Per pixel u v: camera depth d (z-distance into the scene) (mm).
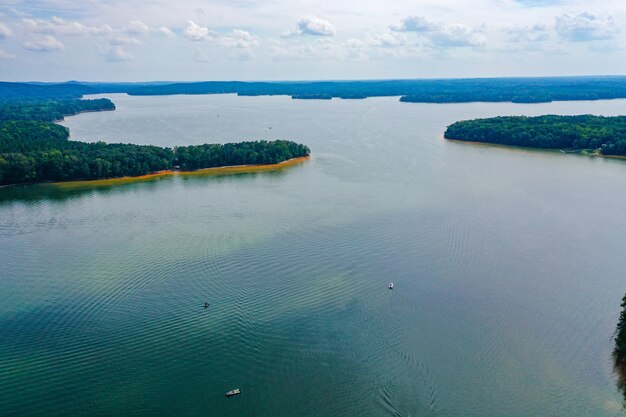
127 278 118000
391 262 123438
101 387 82062
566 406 76500
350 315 100750
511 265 121125
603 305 103062
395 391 79812
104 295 110375
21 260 129625
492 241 135875
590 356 87562
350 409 76250
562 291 108625
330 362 87000
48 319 101688
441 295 107625
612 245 132750
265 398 78750
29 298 109938
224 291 111188
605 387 80438
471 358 87375
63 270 123062
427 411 75688
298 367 85938
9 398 79625
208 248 134250
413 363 86250
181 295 109875
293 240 138500
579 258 124688
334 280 114812
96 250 135375
